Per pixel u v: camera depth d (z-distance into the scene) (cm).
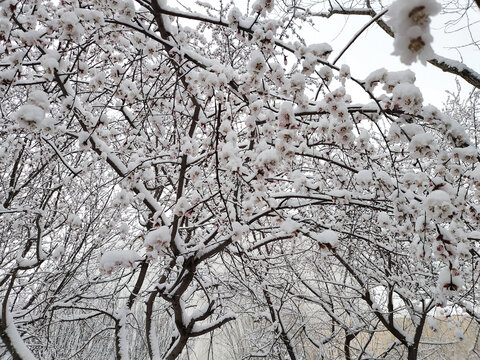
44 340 467
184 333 380
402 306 494
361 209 441
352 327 564
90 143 306
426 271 473
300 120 321
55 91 412
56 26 262
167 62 346
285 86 238
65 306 397
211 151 310
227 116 291
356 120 286
